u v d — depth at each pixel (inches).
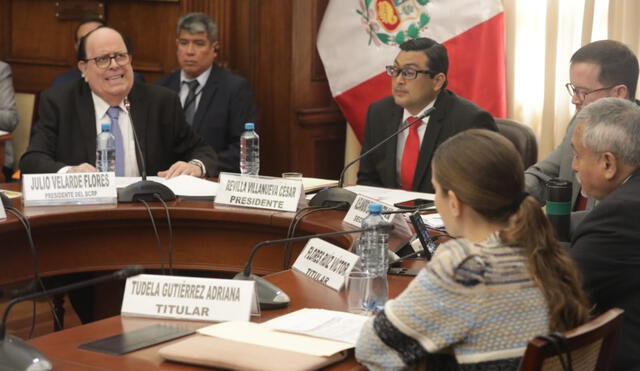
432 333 64.2
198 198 131.4
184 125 165.0
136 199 127.0
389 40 211.6
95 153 155.9
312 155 223.8
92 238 124.1
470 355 64.4
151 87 163.5
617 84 132.2
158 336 75.0
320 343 70.2
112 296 153.6
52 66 240.4
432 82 153.5
